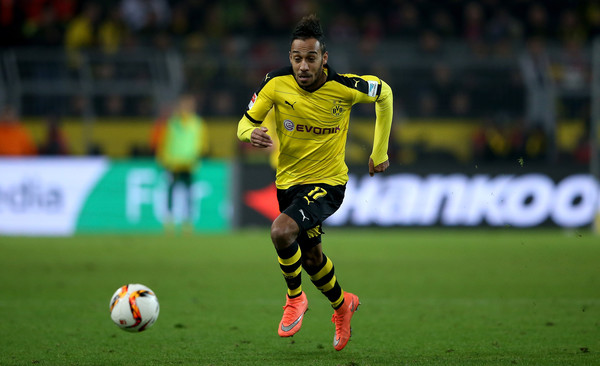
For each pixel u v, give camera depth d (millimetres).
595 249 43688
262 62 61188
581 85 60156
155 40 67062
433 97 61375
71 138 58688
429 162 54344
